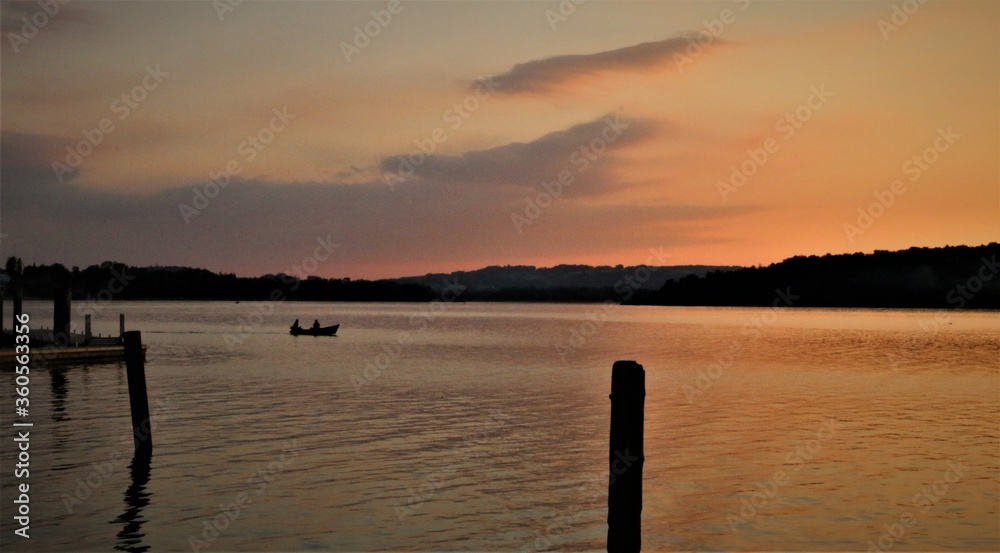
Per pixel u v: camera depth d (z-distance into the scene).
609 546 12.86
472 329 119.94
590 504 19.23
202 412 32.00
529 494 20.03
